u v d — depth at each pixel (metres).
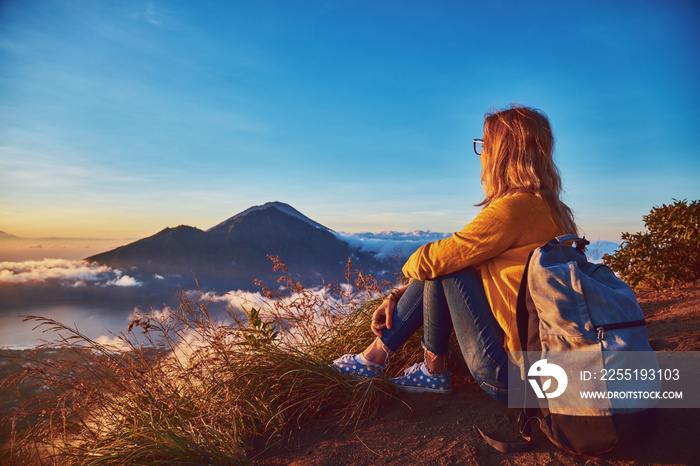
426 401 1.83
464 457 1.33
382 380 1.88
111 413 1.87
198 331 2.08
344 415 1.79
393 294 1.84
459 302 1.52
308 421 1.81
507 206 1.42
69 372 1.84
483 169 1.69
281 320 2.38
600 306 1.14
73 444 1.70
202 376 1.96
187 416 1.84
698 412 1.32
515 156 1.52
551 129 1.55
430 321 1.70
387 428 1.65
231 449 1.54
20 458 1.54
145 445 1.51
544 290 1.20
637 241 4.35
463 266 1.46
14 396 1.75
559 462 1.22
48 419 1.70
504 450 1.33
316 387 1.90
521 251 1.43
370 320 2.51
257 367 1.95
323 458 1.45
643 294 4.09
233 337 2.13
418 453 1.41
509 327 1.40
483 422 1.57
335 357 2.36
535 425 1.48
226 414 1.71
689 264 3.99
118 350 1.96
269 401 1.80
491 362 1.46
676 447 1.18
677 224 4.07
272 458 1.55
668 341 2.06
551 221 1.49
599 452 1.12
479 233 1.42
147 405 1.88
